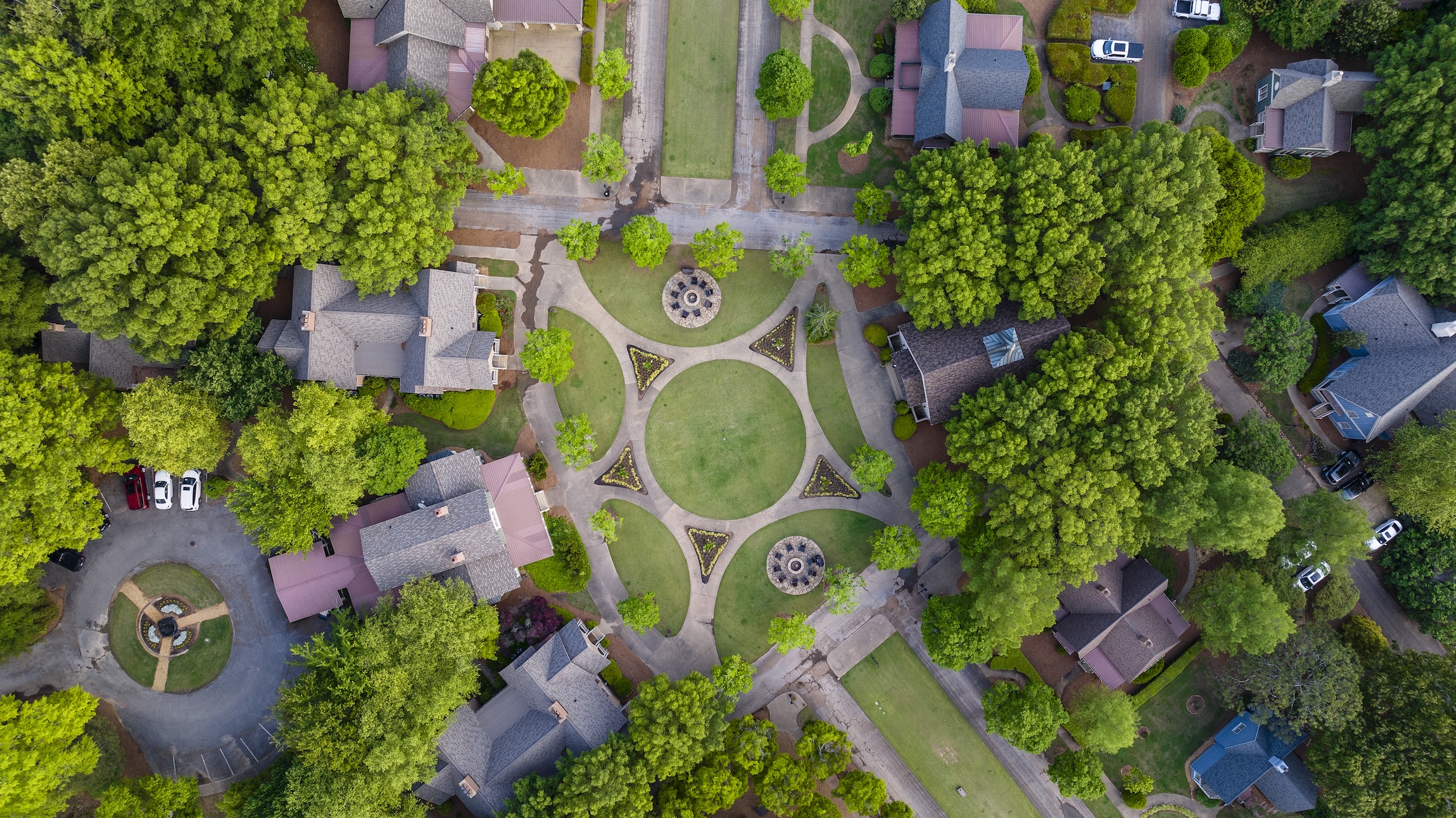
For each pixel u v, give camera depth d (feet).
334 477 167.12
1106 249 171.53
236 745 190.49
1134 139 171.53
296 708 163.73
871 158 197.36
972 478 182.09
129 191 142.31
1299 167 191.72
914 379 187.62
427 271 177.99
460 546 176.24
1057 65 192.24
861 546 198.29
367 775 159.22
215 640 191.01
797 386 198.70
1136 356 166.30
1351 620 190.70
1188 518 164.96
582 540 196.85
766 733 183.73
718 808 172.04
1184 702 197.98
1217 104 196.65
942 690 197.98
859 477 186.60
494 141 194.08
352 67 181.78
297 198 155.94
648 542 197.77
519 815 169.58
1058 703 183.83
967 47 186.50
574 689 183.21
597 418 197.47
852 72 196.95
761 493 198.59
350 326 178.91
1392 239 179.52
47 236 144.25
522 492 186.80
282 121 154.81
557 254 195.93
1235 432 186.70
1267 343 188.14
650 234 181.68
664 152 196.75
